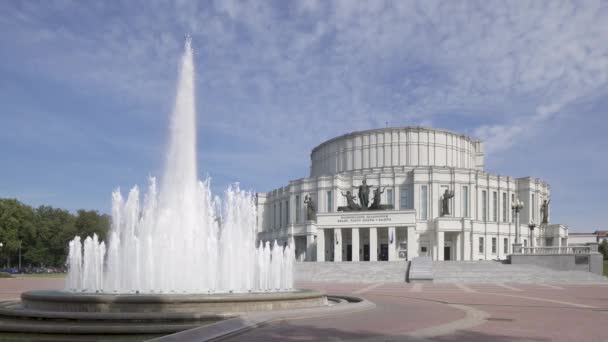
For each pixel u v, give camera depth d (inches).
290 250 1515.7
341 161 4468.5
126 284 1263.5
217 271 1306.6
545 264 2704.2
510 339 668.7
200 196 1449.3
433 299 1320.1
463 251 3649.1
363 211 3575.3
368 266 2797.7
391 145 4252.0
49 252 4835.1
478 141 4785.9
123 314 755.4
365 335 661.9
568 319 886.4
